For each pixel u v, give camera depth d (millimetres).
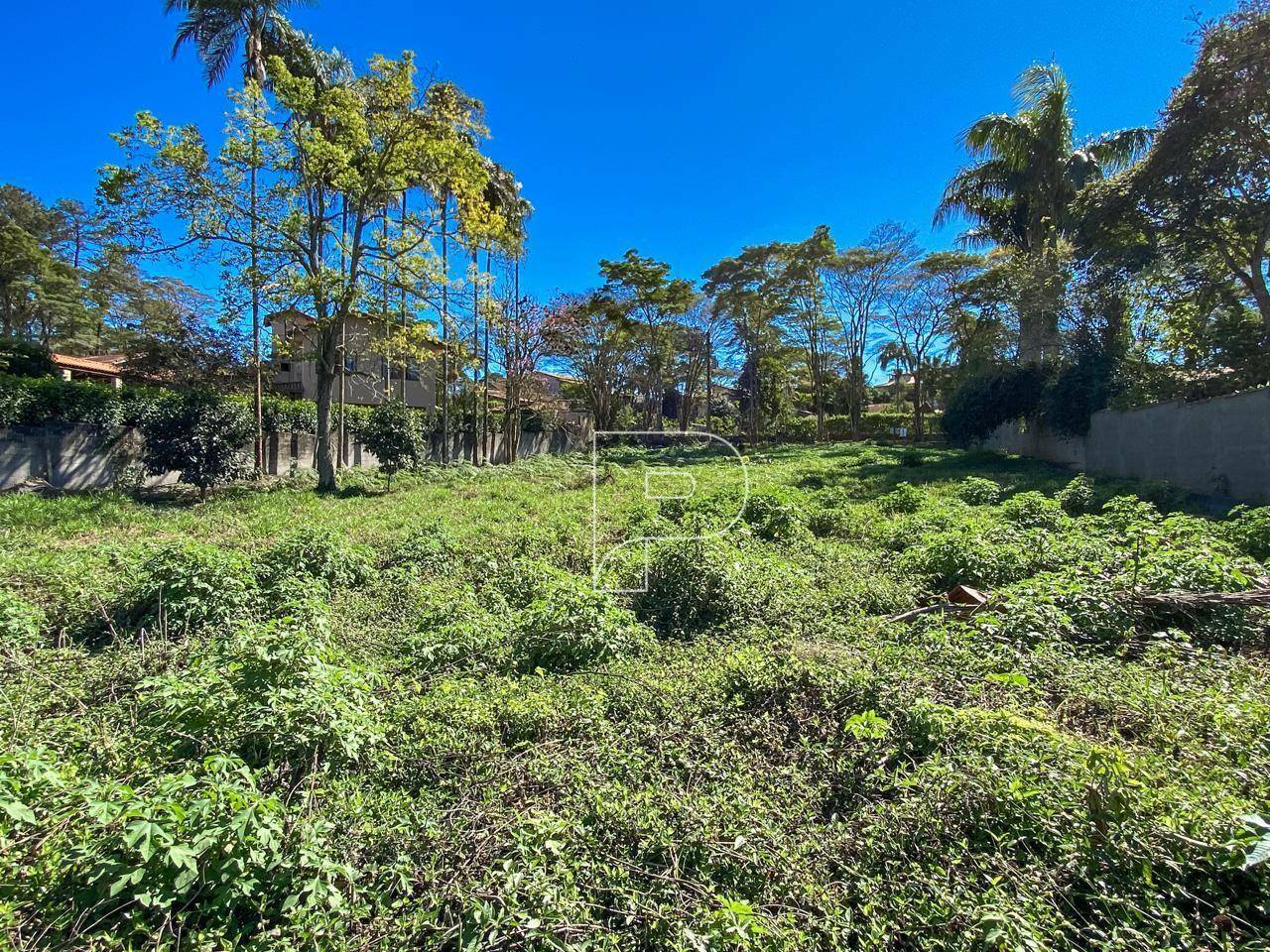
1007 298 19500
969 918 1977
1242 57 11969
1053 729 2852
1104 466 15492
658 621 5539
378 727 3254
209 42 16141
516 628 5004
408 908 2225
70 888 2102
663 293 34094
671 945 2012
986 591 5754
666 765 3074
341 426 20141
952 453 21906
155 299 32375
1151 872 2062
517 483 16828
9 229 23609
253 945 1992
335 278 15000
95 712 3664
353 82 15539
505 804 2805
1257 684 3338
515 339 26000
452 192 17156
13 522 9859
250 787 2496
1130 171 14828
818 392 36531
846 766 2953
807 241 32500
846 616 5180
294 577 6180
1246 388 12594
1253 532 6020
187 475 13758
